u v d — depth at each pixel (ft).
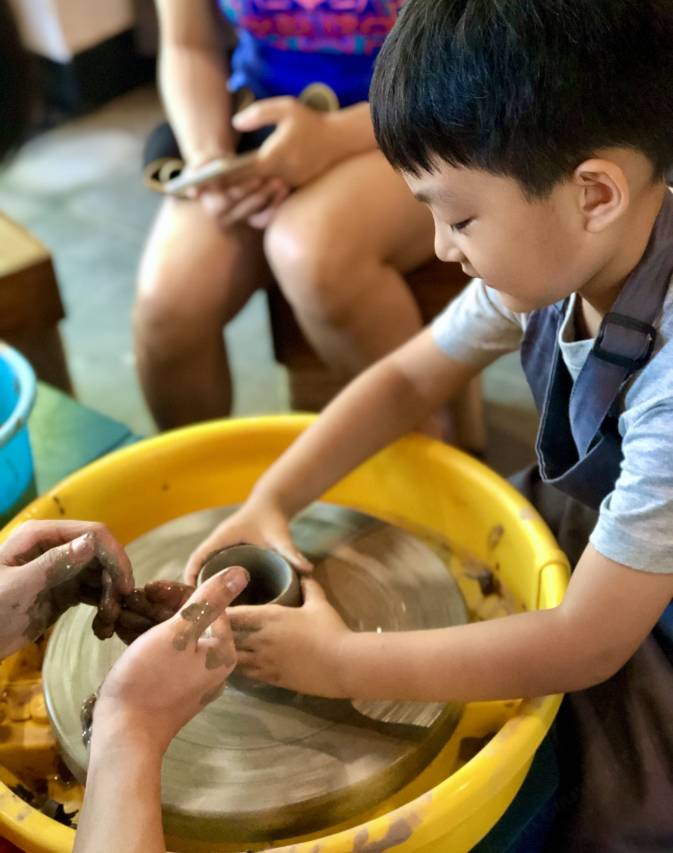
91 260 8.11
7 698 3.10
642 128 2.28
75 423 4.45
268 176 4.68
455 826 2.46
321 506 3.72
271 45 4.92
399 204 4.65
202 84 5.15
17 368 3.75
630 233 2.50
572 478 3.03
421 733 2.79
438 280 5.04
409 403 3.56
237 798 2.64
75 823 2.75
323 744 2.77
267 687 2.93
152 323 5.02
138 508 3.84
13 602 2.57
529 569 3.30
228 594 2.46
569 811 2.95
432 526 3.89
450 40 2.25
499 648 2.64
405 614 3.22
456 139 2.27
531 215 2.35
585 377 2.78
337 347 4.85
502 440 6.01
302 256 4.47
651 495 2.43
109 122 10.35
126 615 2.78
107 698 2.34
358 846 2.34
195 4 5.13
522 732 2.58
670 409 2.46
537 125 2.21
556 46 2.18
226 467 3.98
